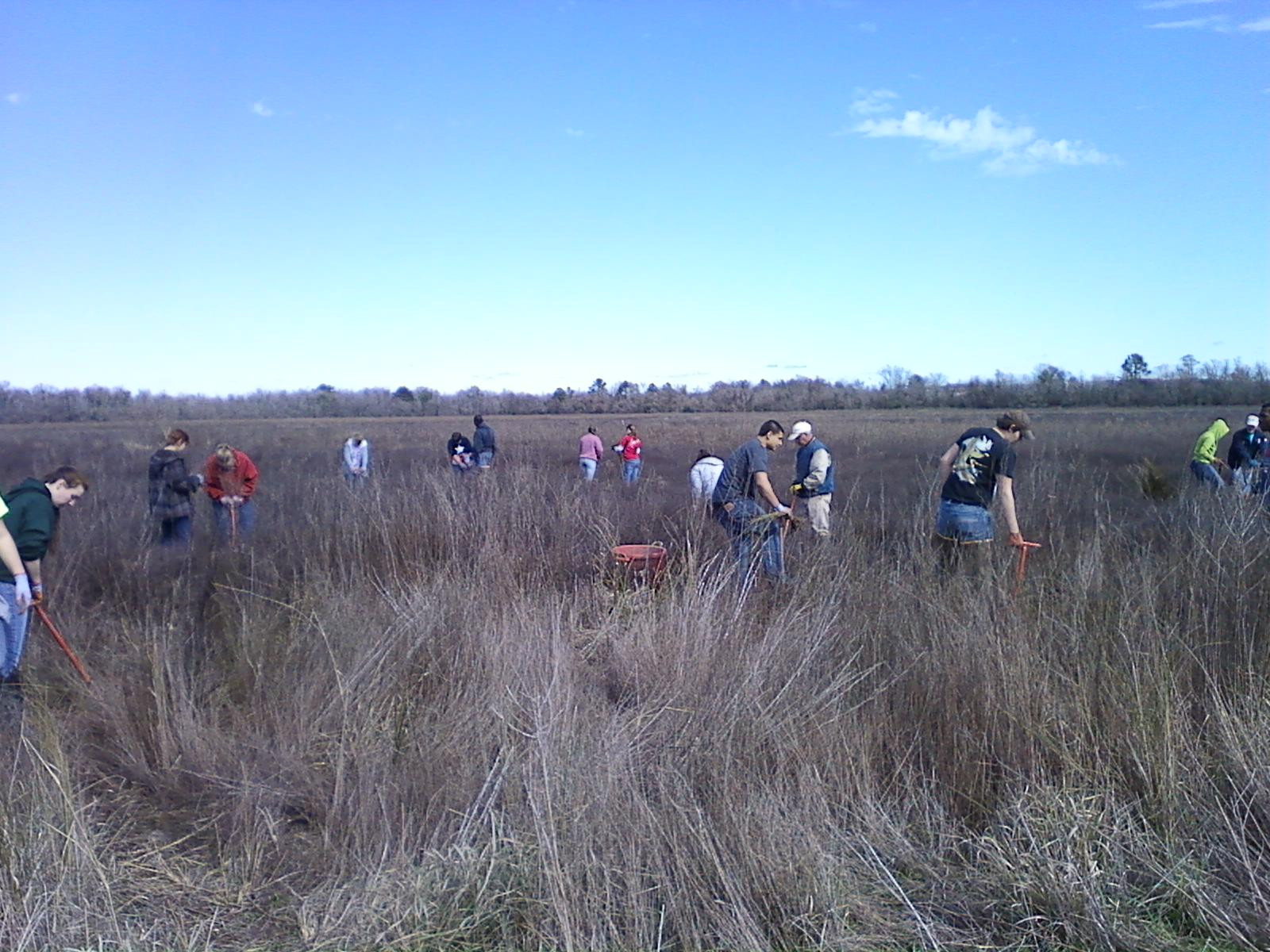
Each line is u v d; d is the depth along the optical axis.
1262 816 3.70
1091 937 3.28
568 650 5.18
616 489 9.38
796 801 3.84
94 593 6.54
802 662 4.55
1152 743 3.98
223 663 5.30
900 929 3.37
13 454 21.45
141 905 3.51
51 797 3.69
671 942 3.29
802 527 6.99
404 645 5.13
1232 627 4.82
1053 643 4.62
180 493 8.70
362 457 15.78
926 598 5.13
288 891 3.60
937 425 34.47
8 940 3.16
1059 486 8.20
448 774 4.08
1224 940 3.29
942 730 4.25
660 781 3.87
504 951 3.27
